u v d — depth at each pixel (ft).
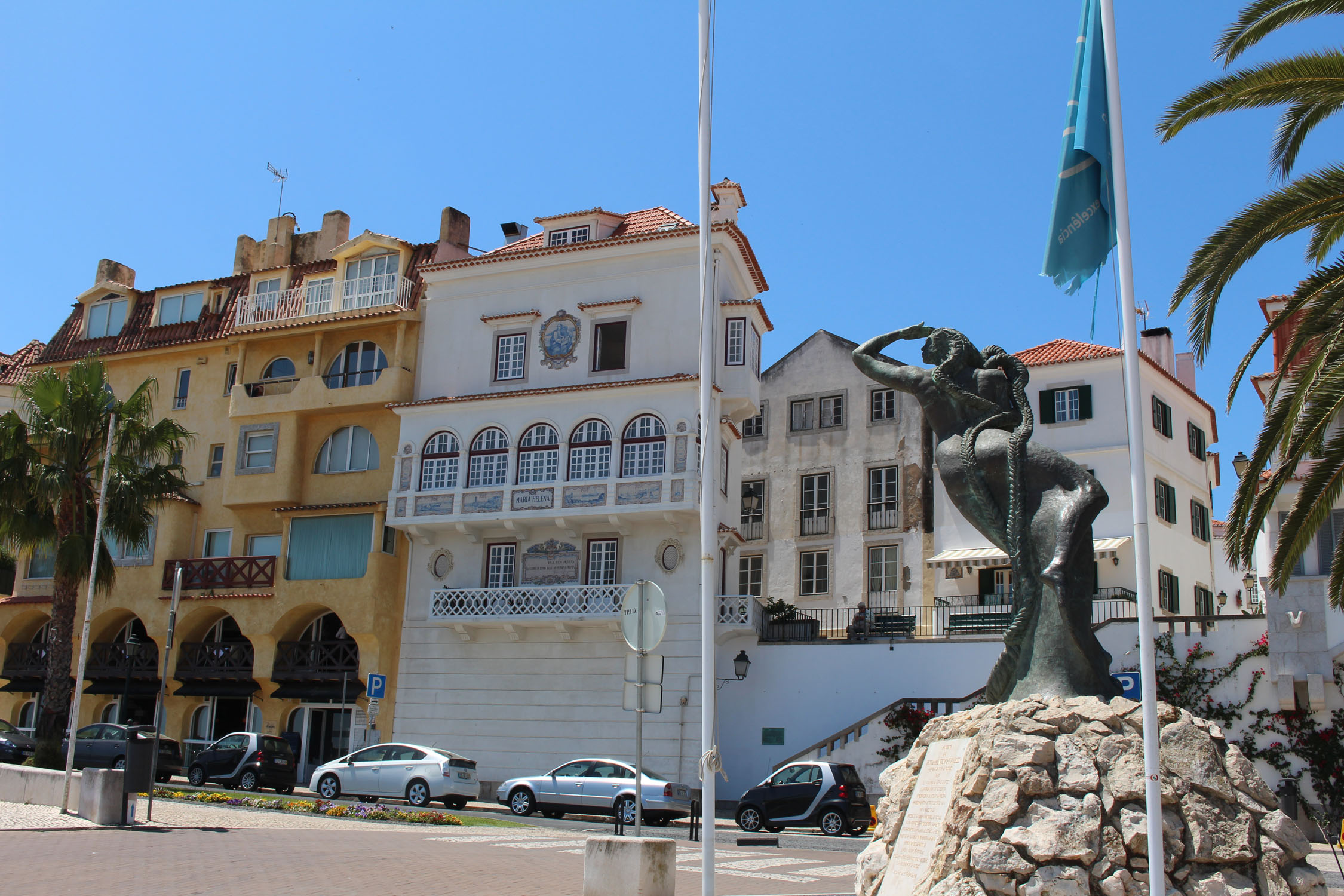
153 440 105.50
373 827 68.39
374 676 92.53
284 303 135.23
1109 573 121.19
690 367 112.16
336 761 91.30
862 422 145.28
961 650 102.01
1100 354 127.24
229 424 134.21
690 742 105.40
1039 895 25.71
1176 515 132.87
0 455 99.30
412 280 130.31
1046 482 34.76
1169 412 135.74
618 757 107.14
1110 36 31.19
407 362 125.29
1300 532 56.24
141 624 135.54
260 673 120.88
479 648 114.93
